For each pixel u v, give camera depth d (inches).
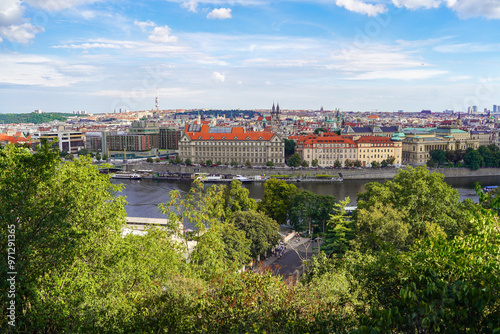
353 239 4065.0
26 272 1565.0
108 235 1948.8
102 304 1582.2
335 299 1590.8
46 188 1775.3
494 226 1178.0
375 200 4453.7
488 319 945.5
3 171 1656.0
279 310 1253.7
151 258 2082.9
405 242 3523.6
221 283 1518.2
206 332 1242.0
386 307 1127.6
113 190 2128.4
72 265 1697.8
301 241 5659.5
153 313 1357.0
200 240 1985.7
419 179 4202.8
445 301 946.1
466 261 1087.6
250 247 4680.1
